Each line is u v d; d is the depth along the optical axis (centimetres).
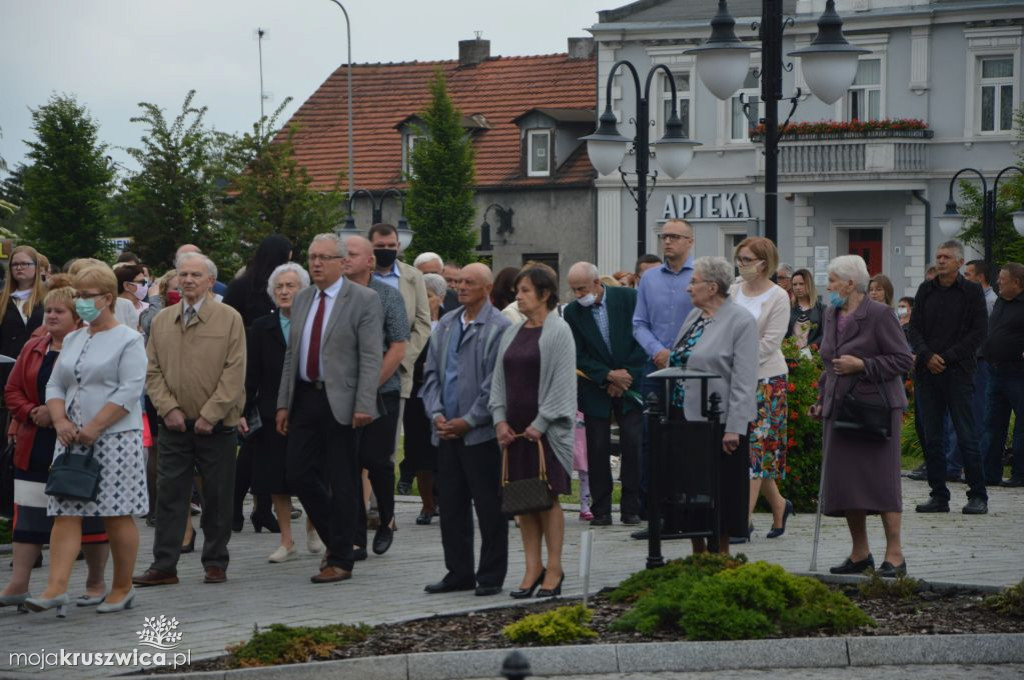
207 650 1020
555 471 1156
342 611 1150
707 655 975
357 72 6812
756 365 1203
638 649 972
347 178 6244
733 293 1478
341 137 6488
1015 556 1340
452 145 5522
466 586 1239
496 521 1213
